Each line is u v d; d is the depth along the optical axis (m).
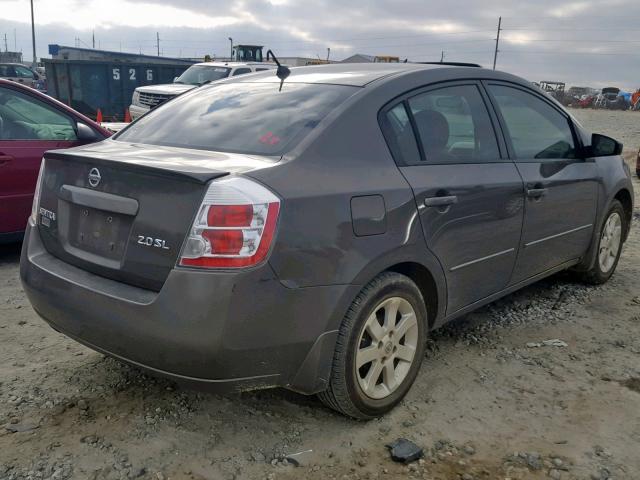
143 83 20.47
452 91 3.64
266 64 16.81
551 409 3.29
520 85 4.20
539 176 4.01
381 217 2.91
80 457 2.78
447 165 3.39
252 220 2.49
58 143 5.67
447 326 4.36
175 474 2.70
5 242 5.45
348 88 3.27
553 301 4.88
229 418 3.13
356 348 2.89
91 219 2.89
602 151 4.58
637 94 52.03
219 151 3.02
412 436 3.02
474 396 3.40
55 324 3.00
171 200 2.58
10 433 2.94
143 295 2.62
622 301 4.91
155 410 3.17
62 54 27.33
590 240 4.84
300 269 2.61
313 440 2.96
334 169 2.86
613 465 2.83
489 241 3.62
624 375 3.68
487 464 2.82
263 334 2.56
